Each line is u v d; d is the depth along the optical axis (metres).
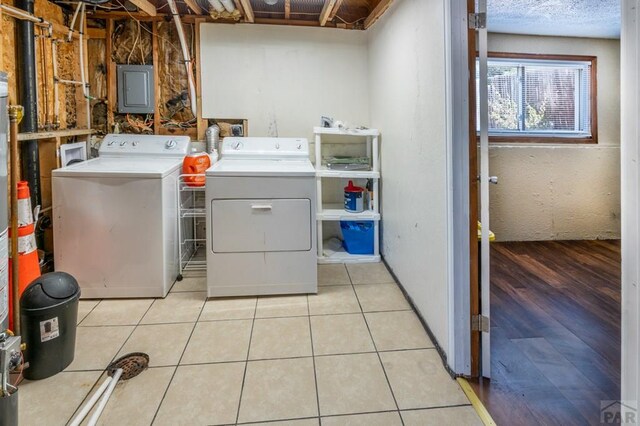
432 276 2.21
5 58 2.62
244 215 2.76
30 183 2.85
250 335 2.30
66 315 1.95
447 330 1.96
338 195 3.99
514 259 3.67
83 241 2.69
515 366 1.99
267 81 3.76
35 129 2.81
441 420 1.62
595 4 3.17
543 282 3.11
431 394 1.78
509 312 2.60
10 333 1.44
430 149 2.18
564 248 4.02
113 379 1.86
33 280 2.13
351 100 3.87
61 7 3.30
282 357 2.08
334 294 2.87
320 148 3.62
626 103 1.04
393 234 3.16
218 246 2.76
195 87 3.71
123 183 2.67
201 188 3.18
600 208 4.31
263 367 1.99
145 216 2.71
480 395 1.77
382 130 3.40
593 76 4.17
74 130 3.29
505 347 2.17
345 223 3.67
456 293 1.89
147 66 3.64
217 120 3.77
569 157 4.22
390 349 2.14
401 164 2.84
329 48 3.79
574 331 2.35
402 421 1.61
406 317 2.51
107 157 3.37
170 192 2.91
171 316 2.53
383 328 2.37
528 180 4.21
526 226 4.26
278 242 2.80
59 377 1.91
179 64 3.71
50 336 1.89
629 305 1.05
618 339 2.25
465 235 1.86
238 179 2.73
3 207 1.57
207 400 1.75
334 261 3.54
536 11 3.32
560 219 4.29
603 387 1.82
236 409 1.69
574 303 2.72
